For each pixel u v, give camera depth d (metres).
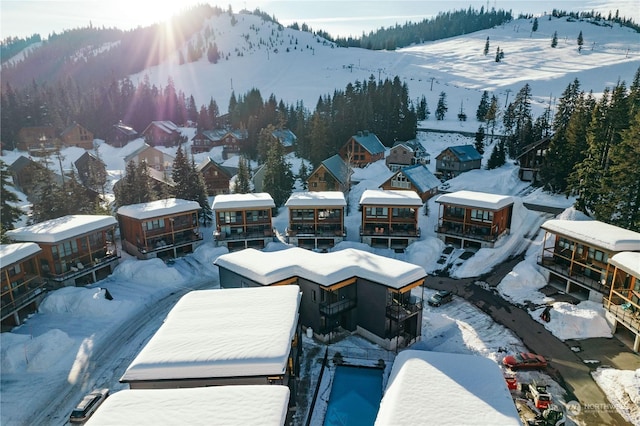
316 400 24.48
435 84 177.75
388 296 29.33
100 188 76.00
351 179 73.25
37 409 24.05
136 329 32.25
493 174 71.38
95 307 34.00
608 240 32.66
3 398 24.84
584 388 24.73
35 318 33.44
